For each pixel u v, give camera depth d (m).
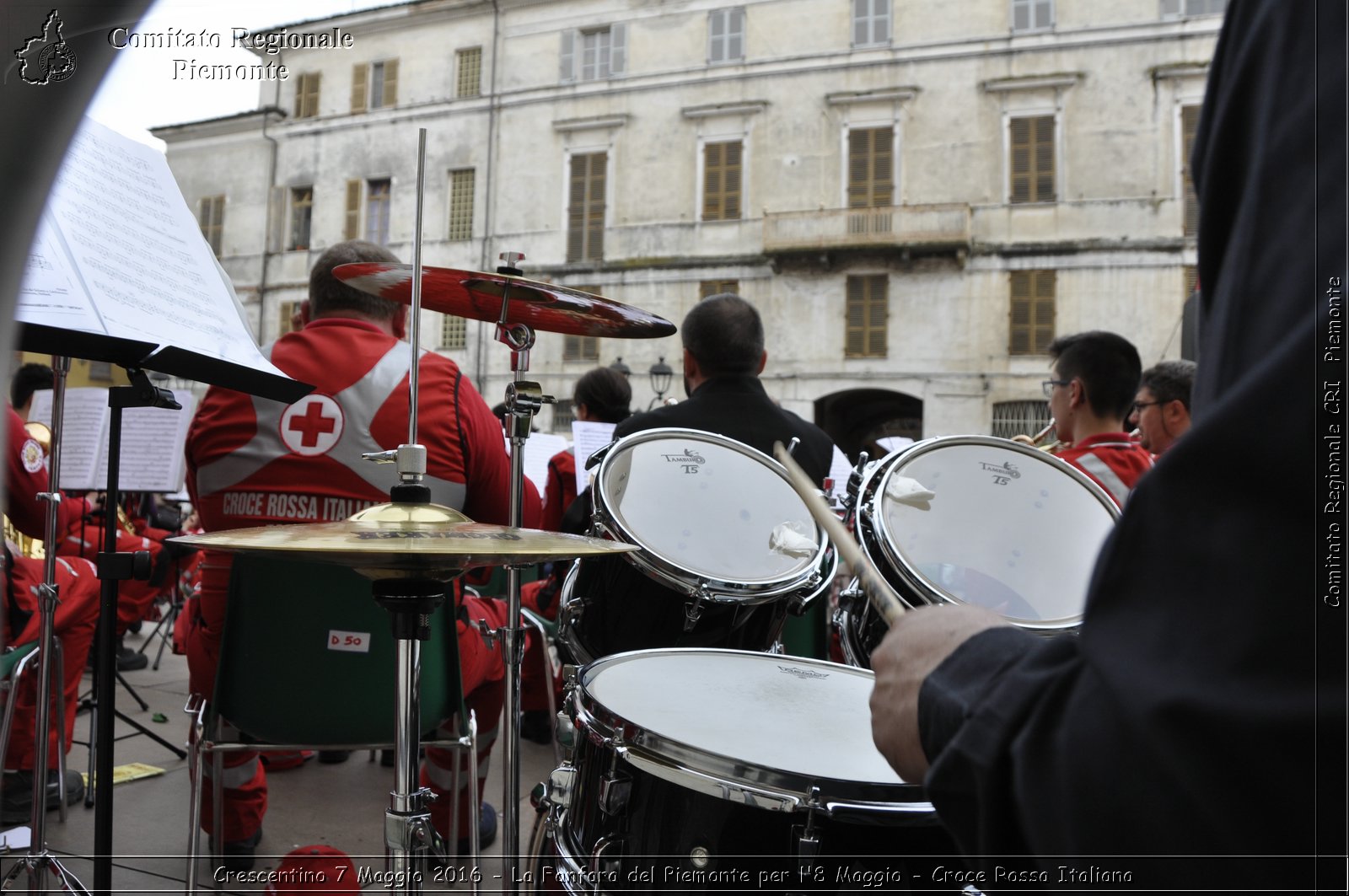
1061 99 18.03
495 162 20.67
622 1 20.14
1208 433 0.40
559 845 1.33
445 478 2.00
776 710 1.34
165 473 3.70
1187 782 0.38
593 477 1.92
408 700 1.20
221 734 1.88
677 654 1.64
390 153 21.11
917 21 18.73
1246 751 0.37
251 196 21.59
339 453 1.92
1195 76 17.36
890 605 0.70
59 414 1.77
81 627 2.68
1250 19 0.47
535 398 1.78
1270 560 0.38
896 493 1.58
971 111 18.44
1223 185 0.47
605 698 1.29
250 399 1.94
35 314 1.33
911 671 0.59
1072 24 18.02
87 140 1.60
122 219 1.59
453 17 21.08
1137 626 0.42
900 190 18.67
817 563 1.94
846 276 18.72
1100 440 2.62
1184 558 0.41
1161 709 0.39
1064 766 0.44
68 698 2.68
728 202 19.53
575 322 2.03
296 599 1.70
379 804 2.66
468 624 2.11
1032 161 18.14
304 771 2.98
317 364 1.97
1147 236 17.56
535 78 20.56
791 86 19.27
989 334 18.09
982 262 18.17
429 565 1.09
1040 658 0.50
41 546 3.38
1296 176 0.41
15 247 0.44
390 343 2.06
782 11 19.34
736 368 2.48
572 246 20.23
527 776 2.98
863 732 1.27
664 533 1.89
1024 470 2.00
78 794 2.63
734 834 1.08
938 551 1.78
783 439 2.41
